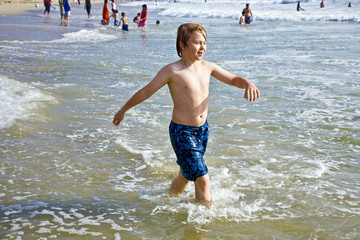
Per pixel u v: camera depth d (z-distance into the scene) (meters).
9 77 8.71
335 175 4.32
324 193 3.88
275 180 4.16
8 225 3.19
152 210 3.51
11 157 4.61
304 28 25.38
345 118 6.36
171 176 4.27
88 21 26.56
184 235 3.11
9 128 5.53
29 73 9.41
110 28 22.61
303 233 3.15
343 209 3.56
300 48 15.06
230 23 29.89
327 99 7.52
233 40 18.19
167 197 3.77
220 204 3.61
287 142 5.32
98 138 5.38
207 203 3.57
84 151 4.91
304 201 3.71
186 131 3.45
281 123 6.13
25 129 5.55
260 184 4.06
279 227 3.24
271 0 72.44
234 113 6.68
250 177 4.23
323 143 5.30
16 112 6.18
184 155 3.43
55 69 10.05
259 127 5.95
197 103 3.45
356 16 33.06
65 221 3.28
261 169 4.44
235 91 8.32
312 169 4.46
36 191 3.82
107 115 6.46
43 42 15.65
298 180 4.18
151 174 4.30
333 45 15.88
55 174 4.22
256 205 3.61
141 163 4.60
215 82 9.23
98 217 3.37
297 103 7.26
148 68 10.66
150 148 5.07
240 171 4.38
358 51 13.99
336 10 45.03
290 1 65.69
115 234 3.10
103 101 7.29
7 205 3.52
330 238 3.08
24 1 44.09
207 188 3.53
